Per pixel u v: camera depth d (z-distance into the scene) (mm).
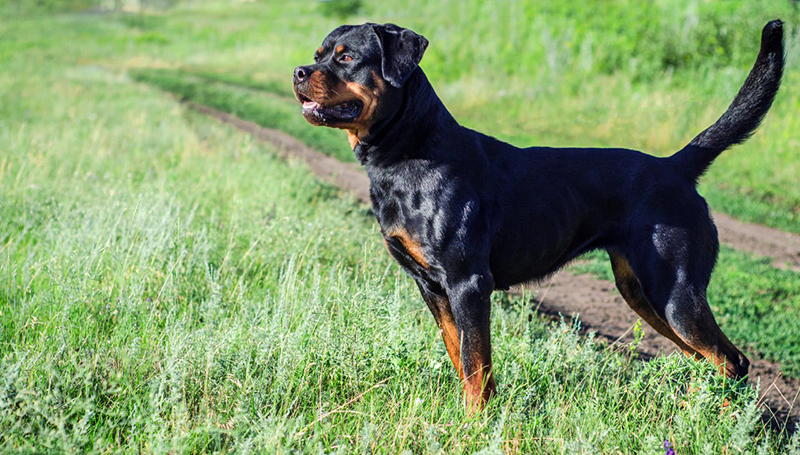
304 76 3137
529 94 15055
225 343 3084
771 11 14500
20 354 2865
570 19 20391
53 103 14383
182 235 4426
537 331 4117
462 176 3139
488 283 3105
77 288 3500
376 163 3213
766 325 4680
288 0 57281
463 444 2672
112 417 2646
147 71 26641
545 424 2949
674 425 2965
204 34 40531
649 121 11938
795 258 6609
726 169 9820
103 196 5387
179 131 11133
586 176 3352
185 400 2764
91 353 2967
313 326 3305
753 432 3062
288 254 4668
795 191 8898
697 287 3223
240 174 7410
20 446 2352
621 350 4051
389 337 3266
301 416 2652
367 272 4402
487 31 21328
